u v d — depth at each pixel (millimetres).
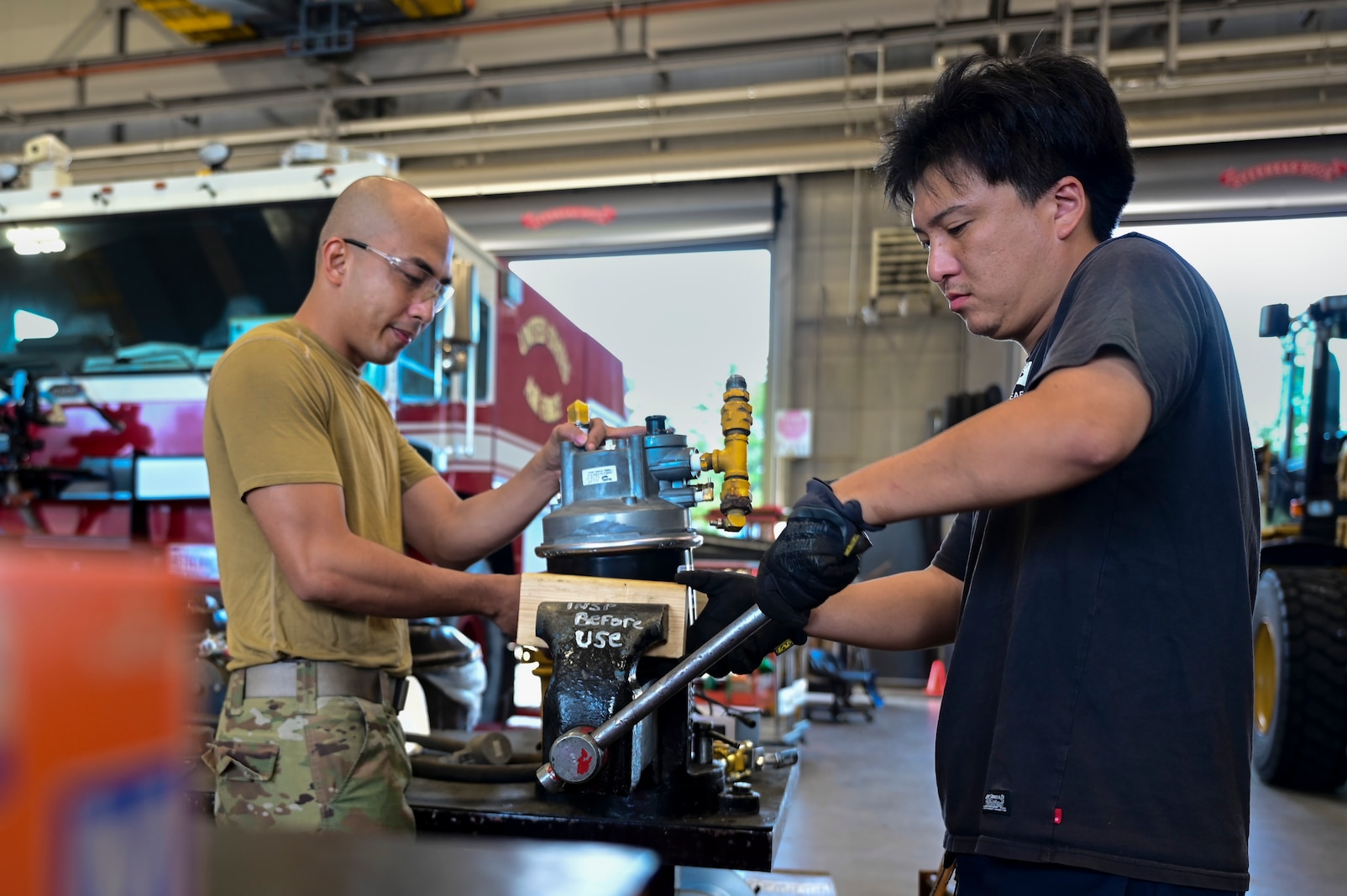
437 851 324
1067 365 865
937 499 864
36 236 3648
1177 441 945
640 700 1075
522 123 9391
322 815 1353
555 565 1370
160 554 164
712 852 1288
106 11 9523
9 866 134
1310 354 5316
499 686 3865
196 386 3336
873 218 9383
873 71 8773
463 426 3939
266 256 3562
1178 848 888
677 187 9242
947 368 9266
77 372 3504
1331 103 7699
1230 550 938
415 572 1383
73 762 140
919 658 8562
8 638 134
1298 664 4301
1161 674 920
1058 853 909
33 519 3238
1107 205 1055
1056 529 973
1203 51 7773
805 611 901
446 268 1630
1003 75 1029
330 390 1493
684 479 1383
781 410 9359
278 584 1402
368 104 9680
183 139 9500
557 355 5508
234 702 1414
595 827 1331
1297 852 3453
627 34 8508
